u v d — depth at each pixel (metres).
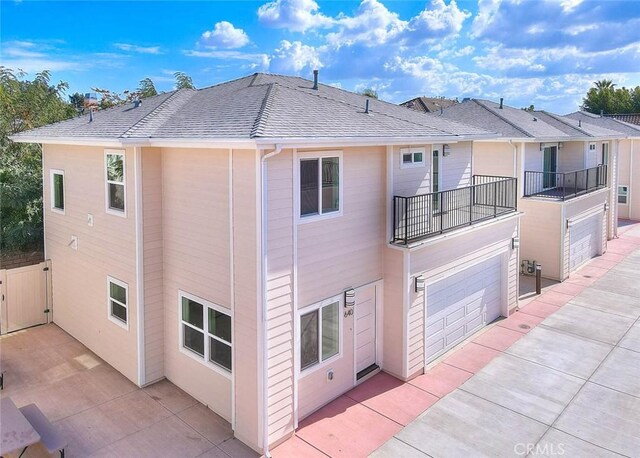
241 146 7.68
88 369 11.20
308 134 8.25
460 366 11.44
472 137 12.60
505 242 14.25
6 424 7.49
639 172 29.45
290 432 8.70
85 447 8.35
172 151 9.80
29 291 13.41
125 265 10.48
